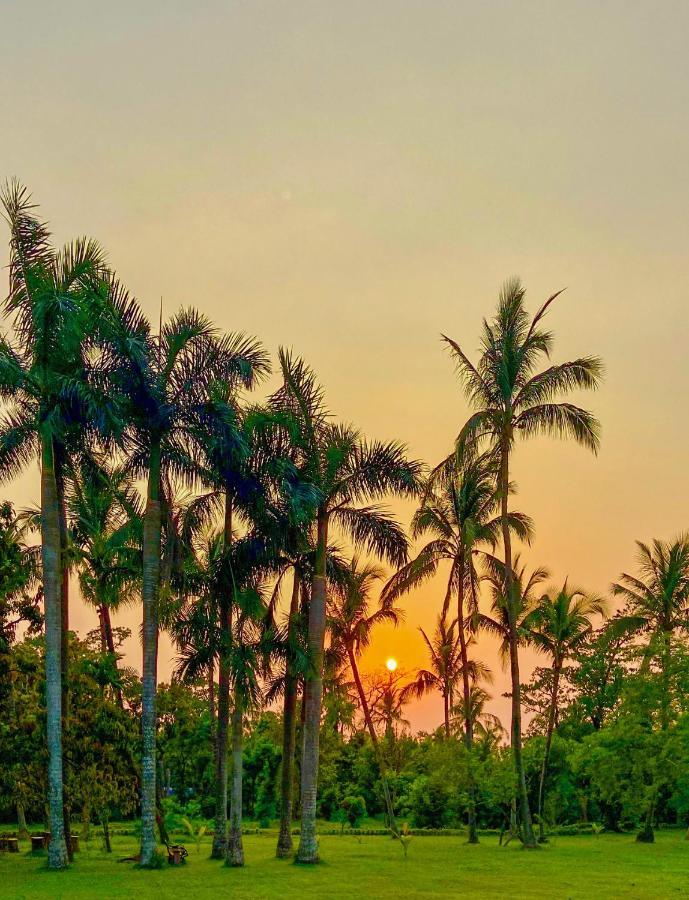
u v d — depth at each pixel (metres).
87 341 28.38
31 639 35.62
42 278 27.83
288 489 29.09
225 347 29.62
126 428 28.67
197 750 63.91
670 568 54.50
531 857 34.34
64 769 31.88
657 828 60.62
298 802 65.06
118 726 34.38
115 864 29.55
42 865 28.66
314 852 30.41
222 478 30.12
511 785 42.72
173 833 49.91
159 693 46.34
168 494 30.89
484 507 43.69
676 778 43.53
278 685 32.94
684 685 44.41
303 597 33.97
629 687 46.16
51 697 27.55
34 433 29.22
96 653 36.25
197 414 28.77
